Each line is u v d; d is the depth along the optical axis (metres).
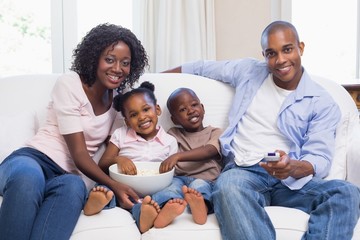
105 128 1.59
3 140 1.51
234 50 2.45
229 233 1.23
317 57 2.64
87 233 1.21
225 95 1.82
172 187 1.43
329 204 1.25
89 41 1.53
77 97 1.49
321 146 1.50
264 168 1.38
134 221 1.30
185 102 1.68
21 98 1.71
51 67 2.43
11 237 1.16
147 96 1.64
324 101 1.58
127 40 1.57
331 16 2.62
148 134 1.64
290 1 2.51
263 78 1.68
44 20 2.40
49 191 1.29
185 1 2.34
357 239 1.22
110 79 1.53
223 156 1.67
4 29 2.37
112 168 1.50
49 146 1.49
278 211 1.31
